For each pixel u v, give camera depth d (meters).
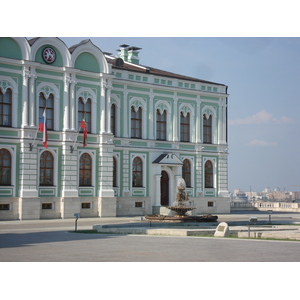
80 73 59.59
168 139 68.88
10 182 54.44
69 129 58.34
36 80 56.31
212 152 72.62
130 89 65.50
